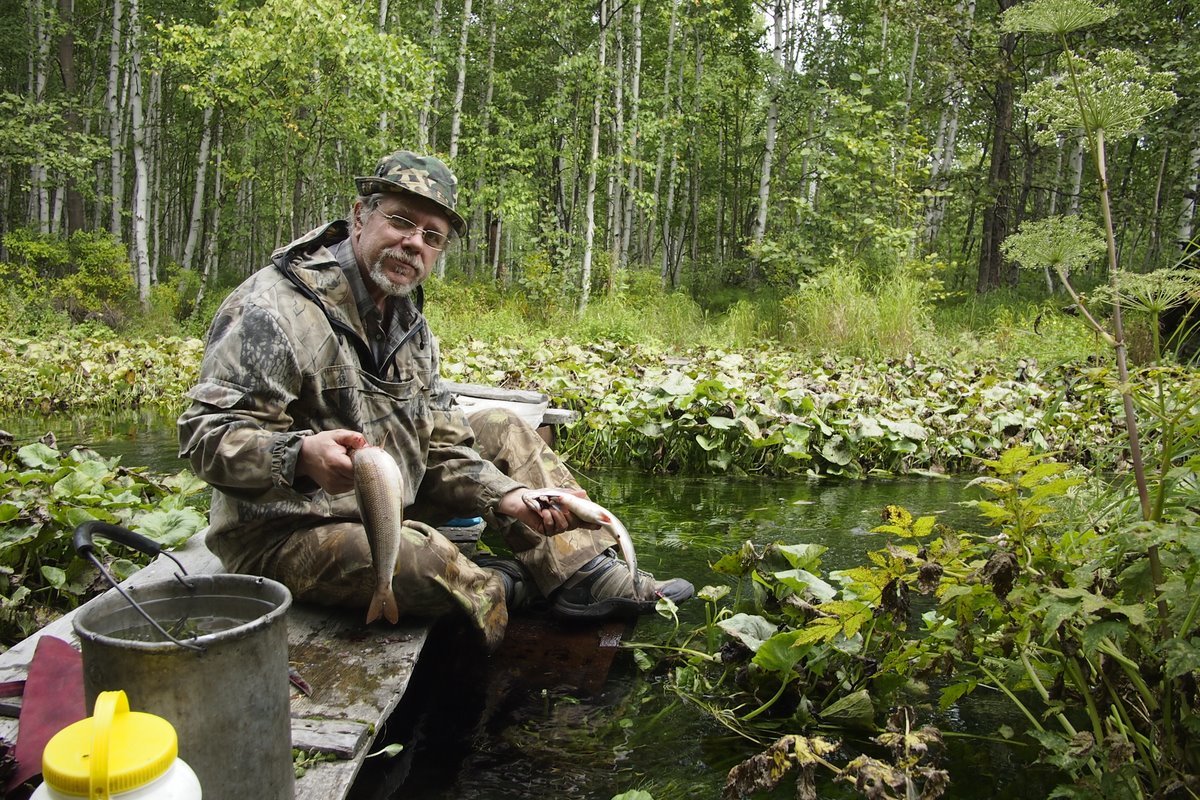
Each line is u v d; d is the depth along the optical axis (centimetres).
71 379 988
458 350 1180
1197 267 220
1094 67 218
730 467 698
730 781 216
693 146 3225
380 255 288
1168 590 191
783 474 684
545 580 346
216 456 253
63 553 365
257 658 174
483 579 305
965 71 2161
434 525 348
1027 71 2356
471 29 2780
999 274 2377
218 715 168
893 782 206
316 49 1781
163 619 194
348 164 2300
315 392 285
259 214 3241
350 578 284
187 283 2355
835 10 2941
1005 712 277
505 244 3438
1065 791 218
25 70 2873
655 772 239
